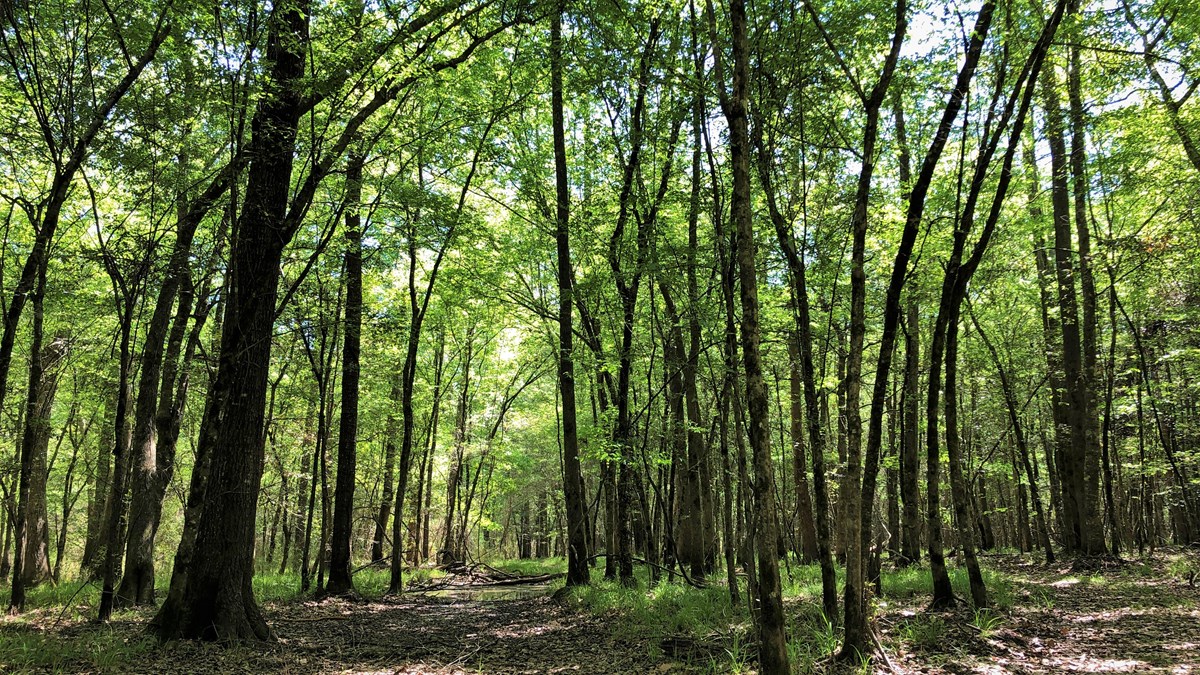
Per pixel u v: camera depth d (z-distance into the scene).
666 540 13.66
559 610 11.21
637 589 11.99
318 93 8.80
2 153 8.38
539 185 13.25
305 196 8.96
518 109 12.41
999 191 7.71
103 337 14.05
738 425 7.20
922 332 17.70
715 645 7.32
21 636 8.07
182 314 11.16
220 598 8.15
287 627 9.71
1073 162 13.83
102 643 7.75
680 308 13.41
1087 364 14.38
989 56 8.84
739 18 5.80
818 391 11.55
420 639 9.09
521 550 39.94
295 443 18.38
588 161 14.08
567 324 13.20
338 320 12.43
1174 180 11.87
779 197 8.30
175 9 7.45
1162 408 17.81
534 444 31.81
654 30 9.98
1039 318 19.86
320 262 12.62
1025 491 22.50
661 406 16.94
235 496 8.40
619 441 12.02
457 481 24.75
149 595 11.23
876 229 11.12
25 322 13.69
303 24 8.56
